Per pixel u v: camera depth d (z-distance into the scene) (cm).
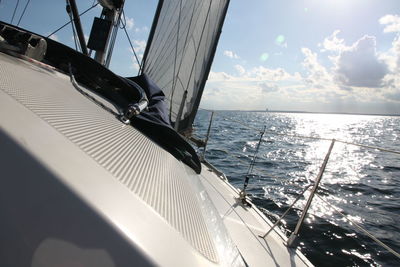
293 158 1711
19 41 148
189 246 59
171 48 398
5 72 95
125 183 64
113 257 46
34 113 67
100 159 68
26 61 145
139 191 65
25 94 79
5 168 49
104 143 81
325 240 588
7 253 45
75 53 190
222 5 391
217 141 2025
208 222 92
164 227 58
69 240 46
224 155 1427
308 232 615
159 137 157
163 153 131
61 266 45
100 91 181
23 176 49
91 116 101
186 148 164
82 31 312
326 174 1336
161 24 396
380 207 884
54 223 47
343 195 991
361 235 629
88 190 52
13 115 60
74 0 284
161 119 172
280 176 1166
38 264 45
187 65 402
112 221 49
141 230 52
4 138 52
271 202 790
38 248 46
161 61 400
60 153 57
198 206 98
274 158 1611
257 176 1067
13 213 47
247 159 1438
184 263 53
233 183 952
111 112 134
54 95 97
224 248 82
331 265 507
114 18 317
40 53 158
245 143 2114
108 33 308
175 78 401
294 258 206
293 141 2808
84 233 47
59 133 65
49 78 127
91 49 310
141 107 147
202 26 398
